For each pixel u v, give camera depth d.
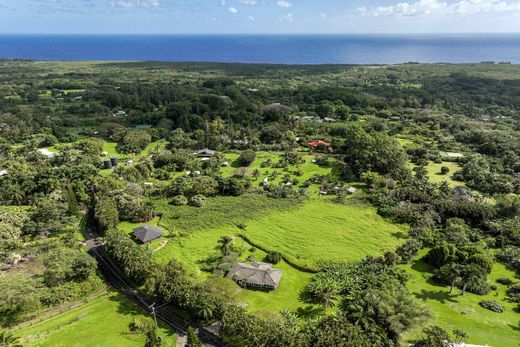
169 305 58.12
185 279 58.09
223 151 134.50
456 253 66.31
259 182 106.56
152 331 48.38
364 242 75.88
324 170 116.38
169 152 125.44
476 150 134.88
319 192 99.75
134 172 107.44
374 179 102.19
